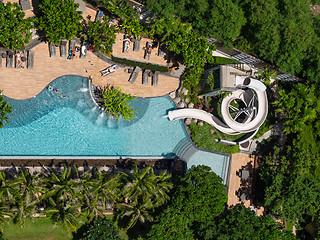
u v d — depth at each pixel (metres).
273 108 58.91
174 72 53.94
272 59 53.59
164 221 44.06
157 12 48.31
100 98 50.03
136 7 50.91
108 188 43.12
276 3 53.12
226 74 51.94
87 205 42.81
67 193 41.50
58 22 43.53
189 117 52.91
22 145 47.00
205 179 47.59
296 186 52.22
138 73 51.72
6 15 42.66
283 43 52.28
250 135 55.94
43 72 47.97
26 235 46.41
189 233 46.22
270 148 59.03
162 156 52.16
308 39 53.00
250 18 51.72
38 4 47.47
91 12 49.91
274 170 54.75
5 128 46.53
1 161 46.12
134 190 43.41
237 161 56.94
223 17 49.19
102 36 48.28
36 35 47.34
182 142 53.00
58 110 48.53
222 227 48.81
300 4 53.38
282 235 50.03
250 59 55.72
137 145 51.41
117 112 50.06
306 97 54.56
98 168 49.38
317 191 53.62
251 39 53.84
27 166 47.03
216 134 54.69
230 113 55.78
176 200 45.59
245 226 48.50
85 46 49.22
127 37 51.00
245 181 57.09
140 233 50.31
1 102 44.06
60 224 43.94
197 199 45.81
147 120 52.00
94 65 50.06
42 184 42.12
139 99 51.81
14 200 40.12
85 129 49.41
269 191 52.78
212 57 53.03
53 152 47.94
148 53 52.06
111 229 45.59
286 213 52.88
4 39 42.56
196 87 54.16
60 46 48.16
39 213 44.56
